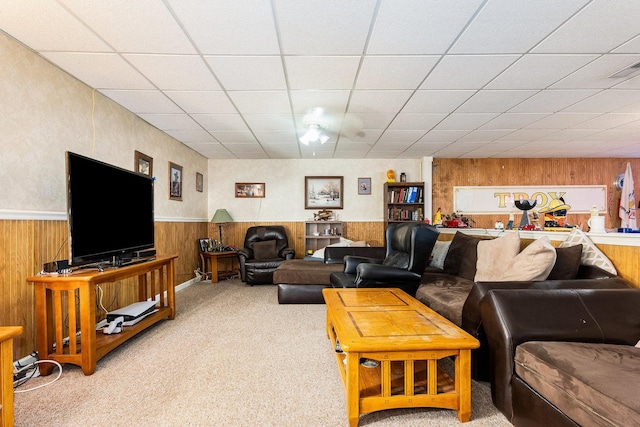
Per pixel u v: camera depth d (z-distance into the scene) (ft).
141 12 5.67
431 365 4.71
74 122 8.24
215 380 5.93
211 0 5.37
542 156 18.17
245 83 8.71
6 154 6.32
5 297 6.27
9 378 4.12
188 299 12.35
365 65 7.73
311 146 15.85
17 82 6.56
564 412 3.60
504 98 9.86
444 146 15.97
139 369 6.39
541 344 4.33
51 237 7.40
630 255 5.99
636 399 2.92
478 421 4.74
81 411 4.96
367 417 4.82
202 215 17.63
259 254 16.33
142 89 9.02
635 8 5.64
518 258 6.62
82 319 6.17
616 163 18.37
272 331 8.62
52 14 5.68
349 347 4.41
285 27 6.18
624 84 8.86
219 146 15.72
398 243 10.28
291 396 5.40
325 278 11.66
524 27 6.23
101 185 7.47
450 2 5.49
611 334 4.51
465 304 5.98
